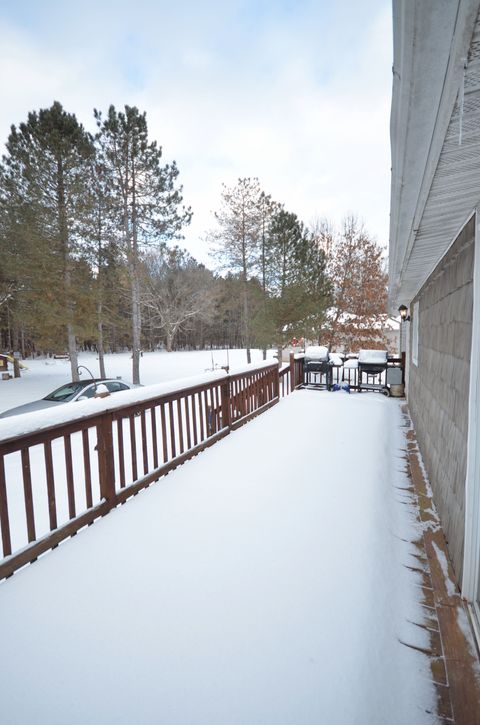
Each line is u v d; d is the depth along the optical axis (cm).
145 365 1953
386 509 271
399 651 150
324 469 337
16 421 196
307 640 150
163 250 1338
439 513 272
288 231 1488
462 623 165
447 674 139
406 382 741
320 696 128
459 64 78
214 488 296
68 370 1831
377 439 435
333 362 958
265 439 435
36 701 127
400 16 72
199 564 199
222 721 120
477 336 186
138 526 238
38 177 1095
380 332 1755
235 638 151
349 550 212
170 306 3022
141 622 159
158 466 318
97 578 188
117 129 1159
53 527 216
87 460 243
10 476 386
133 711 123
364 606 169
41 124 1112
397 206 165
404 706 127
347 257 1745
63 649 146
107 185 1184
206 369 1748
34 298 1203
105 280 1263
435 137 106
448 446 255
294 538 224
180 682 133
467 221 209
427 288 414
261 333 1505
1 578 184
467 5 63
